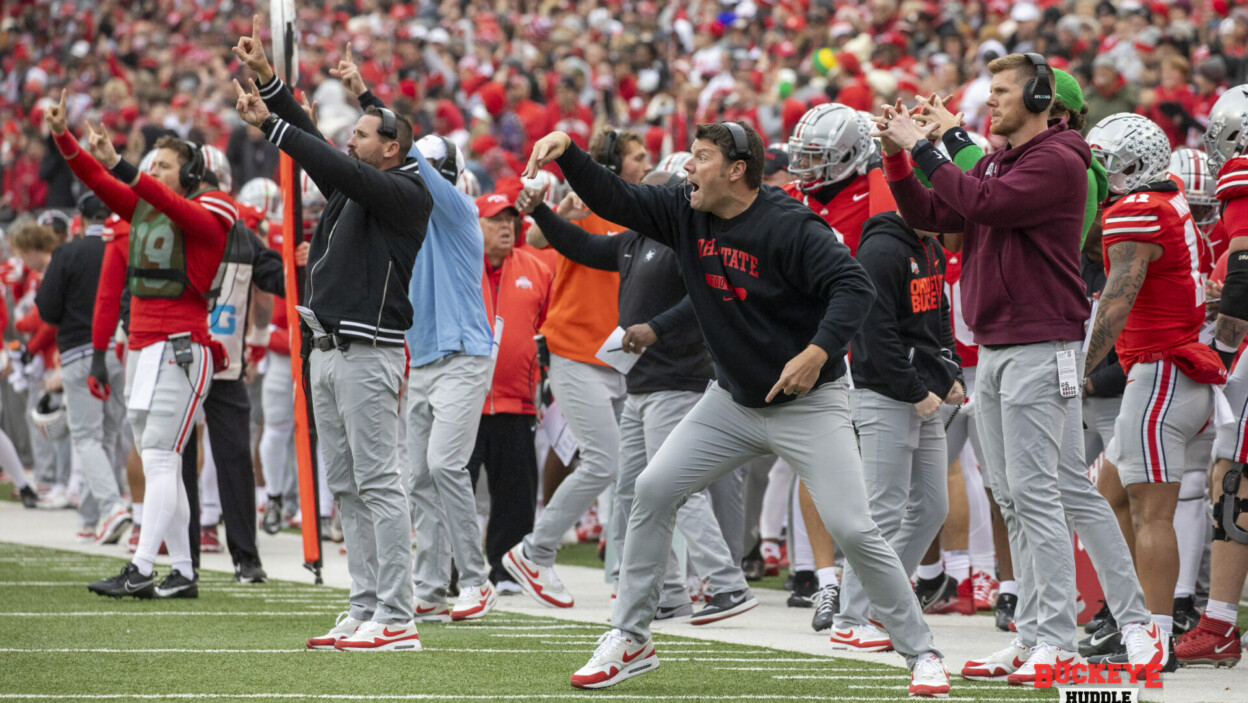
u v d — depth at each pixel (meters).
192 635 22.36
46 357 46.66
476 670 19.44
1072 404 18.86
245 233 29.84
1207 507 24.56
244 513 29.84
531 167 17.25
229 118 74.50
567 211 25.89
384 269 20.86
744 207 17.52
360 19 89.19
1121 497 23.72
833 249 17.03
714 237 17.70
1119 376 23.59
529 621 25.03
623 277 24.81
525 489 29.69
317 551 28.58
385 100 72.31
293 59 27.52
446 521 25.02
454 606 25.22
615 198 17.95
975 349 26.38
